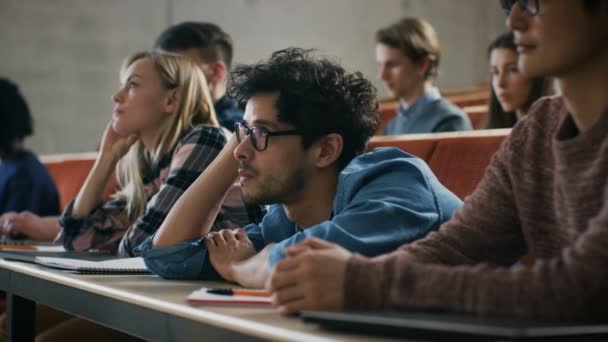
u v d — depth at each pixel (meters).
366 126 1.43
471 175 1.83
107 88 6.74
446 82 8.67
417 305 0.83
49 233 2.88
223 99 2.85
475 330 0.70
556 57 0.89
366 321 0.78
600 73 0.91
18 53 6.38
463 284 0.81
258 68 1.36
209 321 0.91
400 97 3.89
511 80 3.10
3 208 3.36
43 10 6.48
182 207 1.54
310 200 1.39
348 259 0.90
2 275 1.61
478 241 1.09
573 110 0.95
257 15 7.52
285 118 1.34
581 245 0.78
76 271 1.43
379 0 8.28
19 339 1.57
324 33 7.91
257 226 1.58
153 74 2.16
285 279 0.91
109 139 2.30
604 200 0.91
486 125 3.27
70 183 3.73
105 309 1.18
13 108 3.38
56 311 2.32
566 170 0.96
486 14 8.90
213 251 1.42
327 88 1.36
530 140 1.05
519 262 1.37
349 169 1.36
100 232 2.31
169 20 7.03
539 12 0.90
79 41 6.63
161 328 1.02
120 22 6.81
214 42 2.87
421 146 1.99
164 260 1.42
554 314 0.76
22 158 3.40
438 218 1.27
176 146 2.17
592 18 0.88
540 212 1.03
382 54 3.87
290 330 0.81
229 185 1.57
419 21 3.86
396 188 1.29
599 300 0.76
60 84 6.54
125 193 2.33
